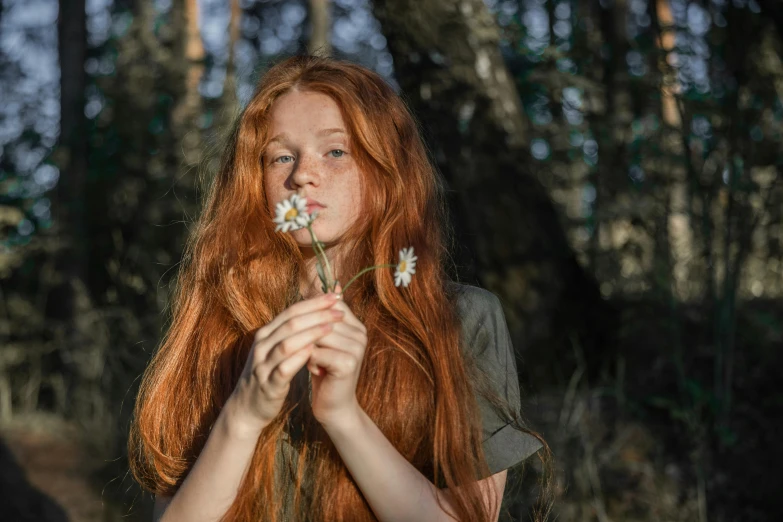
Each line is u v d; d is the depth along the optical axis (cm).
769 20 360
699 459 322
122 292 590
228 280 152
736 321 401
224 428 124
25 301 660
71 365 570
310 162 143
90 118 749
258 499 133
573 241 492
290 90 149
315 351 118
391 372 138
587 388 377
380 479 123
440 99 363
